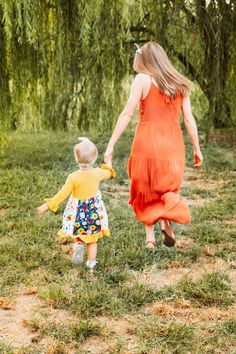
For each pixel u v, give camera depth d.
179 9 10.43
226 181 9.43
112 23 9.34
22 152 12.22
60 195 4.95
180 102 4.82
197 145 4.93
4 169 10.27
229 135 13.54
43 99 11.20
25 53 10.14
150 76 4.72
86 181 5.10
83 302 4.51
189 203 7.95
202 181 9.48
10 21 8.23
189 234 6.37
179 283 4.92
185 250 5.85
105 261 5.45
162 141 4.75
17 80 10.27
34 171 9.95
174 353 3.78
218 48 10.78
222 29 10.77
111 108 11.83
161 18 10.49
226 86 11.29
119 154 12.20
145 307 4.52
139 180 4.83
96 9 8.66
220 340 3.96
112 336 4.03
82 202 5.12
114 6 8.97
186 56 11.83
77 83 11.20
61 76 10.48
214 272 5.12
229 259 5.61
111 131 12.05
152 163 4.76
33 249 5.70
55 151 12.41
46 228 6.58
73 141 14.03
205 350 3.81
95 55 10.54
